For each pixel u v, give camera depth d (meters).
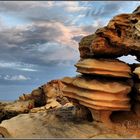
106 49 20.64
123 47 20.64
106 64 20.16
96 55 21.05
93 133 18.97
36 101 38.69
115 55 21.31
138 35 20.12
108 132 19.12
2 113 36.00
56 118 21.52
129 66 21.00
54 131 19.50
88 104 19.75
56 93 37.59
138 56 21.84
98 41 20.47
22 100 39.28
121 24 20.58
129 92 20.22
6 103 38.31
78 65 20.73
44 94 38.31
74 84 20.58
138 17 20.67
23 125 20.81
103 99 19.34
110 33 20.48
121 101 19.69
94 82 19.97
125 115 20.80
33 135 19.12
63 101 36.50
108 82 20.12
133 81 20.73
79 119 21.09
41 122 21.05
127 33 20.64
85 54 22.00
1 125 21.09
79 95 20.14
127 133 19.11
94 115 20.08
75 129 19.53
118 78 20.55
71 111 22.98
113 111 20.38
